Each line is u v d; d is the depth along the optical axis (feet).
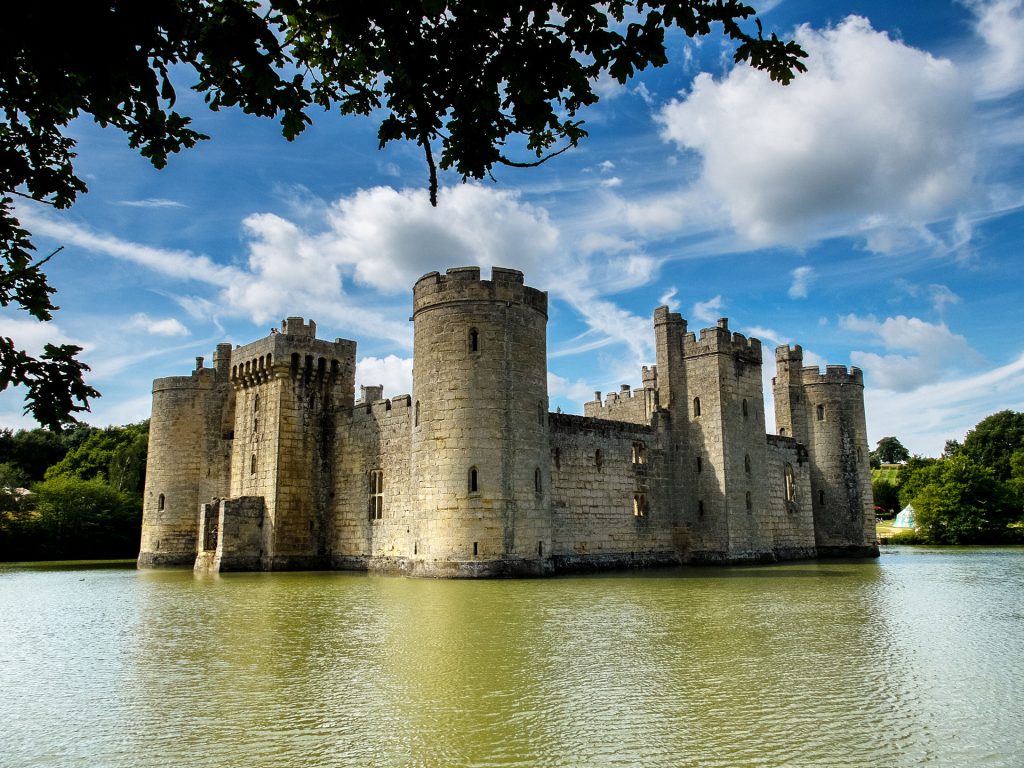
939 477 312.91
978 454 396.37
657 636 70.23
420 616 84.23
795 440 215.31
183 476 193.67
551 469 160.35
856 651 63.26
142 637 72.95
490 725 42.65
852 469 221.87
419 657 60.95
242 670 57.06
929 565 176.96
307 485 172.35
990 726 42.37
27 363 27.78
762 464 192.65
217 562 163.73
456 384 138.00
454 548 133.59
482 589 115.55
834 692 49.67
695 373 188.85
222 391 197.57
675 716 44.27
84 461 308.60
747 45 28.37
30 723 44.32
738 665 57.62
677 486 187.42
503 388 138.41
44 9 22.18
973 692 49.60
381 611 89.15
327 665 58.29
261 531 169.07
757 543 187.11
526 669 56.34
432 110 29.45
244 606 96.02
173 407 196.34
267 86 25.85
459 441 136.15
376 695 49.14
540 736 40.81
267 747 39.37
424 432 139.95
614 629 74.38
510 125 30.60
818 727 42.32
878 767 36.27
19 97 27.71
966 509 301.02
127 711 46.42
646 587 118.52
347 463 171.83
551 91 27.71
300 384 174.09
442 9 24.38
